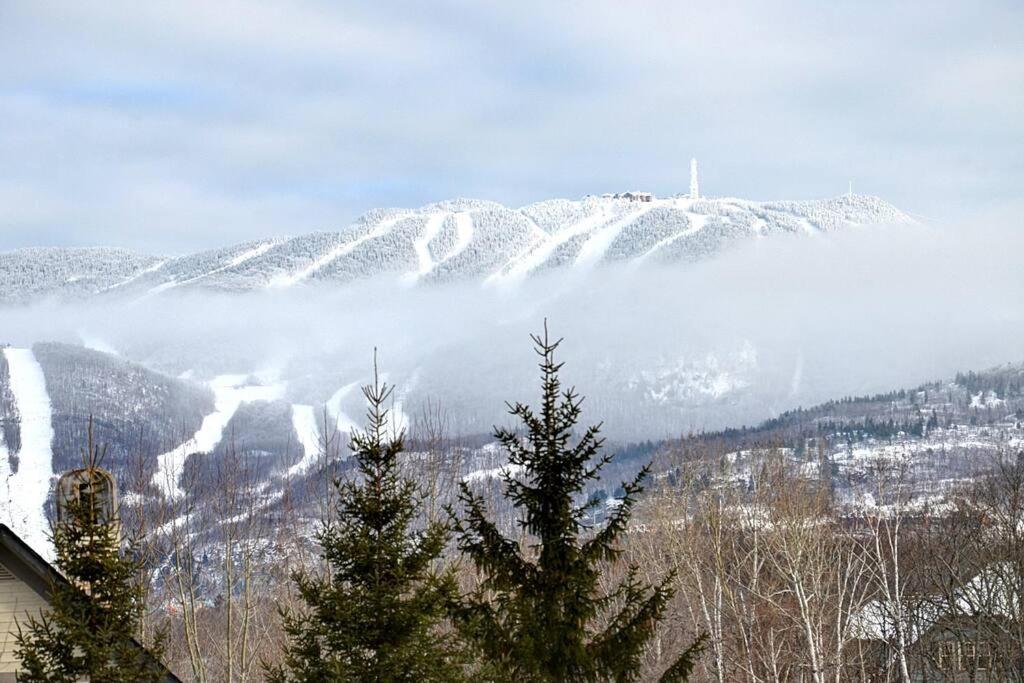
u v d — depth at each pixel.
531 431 24.92
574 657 23.94
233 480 61.06
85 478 27.73
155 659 26.19
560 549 24.41
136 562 26.73
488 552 24.86
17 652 25.16
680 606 67.62
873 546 67.88
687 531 65.31
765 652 62.84
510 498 25.17
